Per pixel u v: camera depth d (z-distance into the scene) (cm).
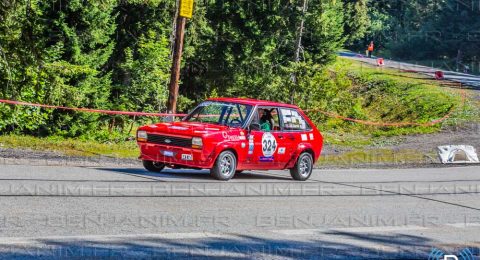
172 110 2788
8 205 1128
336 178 2038
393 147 3419
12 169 1611
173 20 4841
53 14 3950
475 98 5944
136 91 4359
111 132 3981
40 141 2261
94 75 4094
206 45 5431
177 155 1691
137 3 4500
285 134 1873
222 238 980
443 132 4225
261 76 5556
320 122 4881
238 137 1742
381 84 7025
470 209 1495
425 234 1127
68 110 3762
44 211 1098
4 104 3095
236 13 5606
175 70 2781
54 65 3306
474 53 11562
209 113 1847
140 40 4538
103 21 4147
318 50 6412
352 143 3581
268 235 1028
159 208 1209
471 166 2792
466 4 11762
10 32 2798
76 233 943
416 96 6022
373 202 1511
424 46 11925
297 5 5734
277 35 5744
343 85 5159
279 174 2048
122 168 1842
